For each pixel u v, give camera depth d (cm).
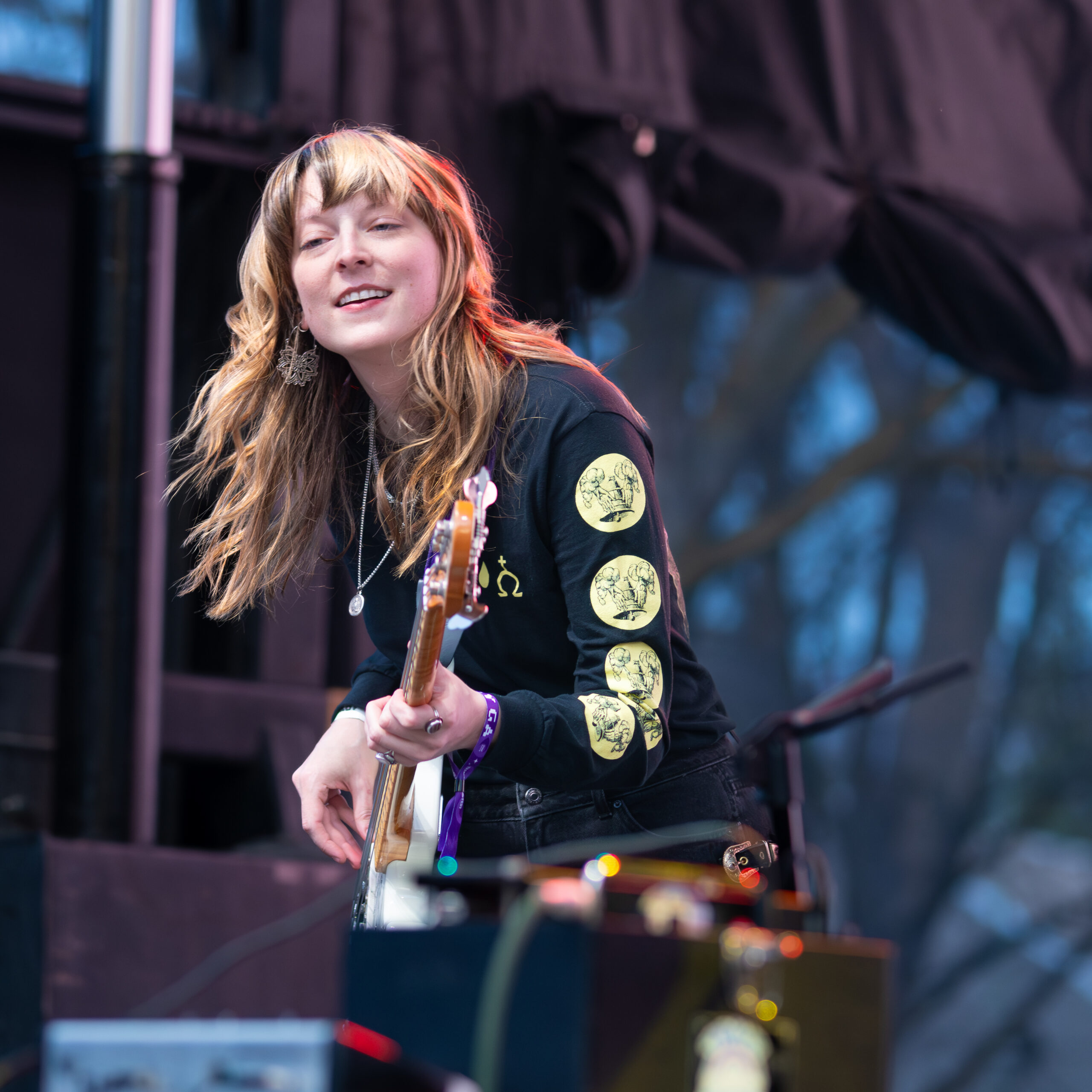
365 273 481
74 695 842
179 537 980
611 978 291
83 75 1424
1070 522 3425
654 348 3231
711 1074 294
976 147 1258
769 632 3544
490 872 332
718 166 1167
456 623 395
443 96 1041
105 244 864
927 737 3347
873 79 1228
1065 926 3241
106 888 766
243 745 944
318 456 534
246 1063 408
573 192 1100
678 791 491
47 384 1045
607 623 448
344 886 825
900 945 3256
